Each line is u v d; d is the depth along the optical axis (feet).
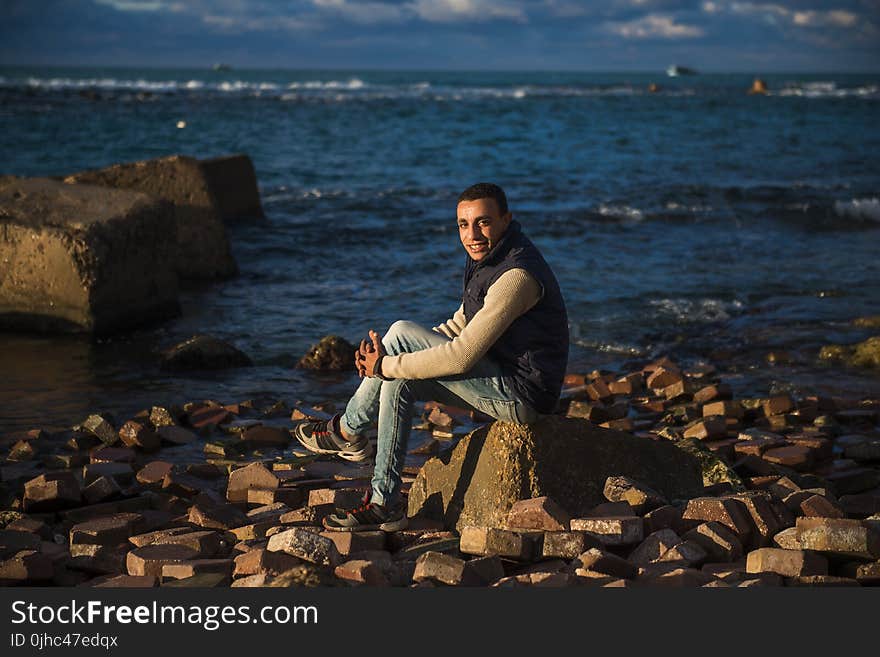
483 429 13.04
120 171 37.47
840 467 16.62
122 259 27.81
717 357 25.93
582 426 13.00
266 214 51.06
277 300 32.55
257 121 131.95
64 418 19.97
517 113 164.35
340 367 24.54
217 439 18.81
